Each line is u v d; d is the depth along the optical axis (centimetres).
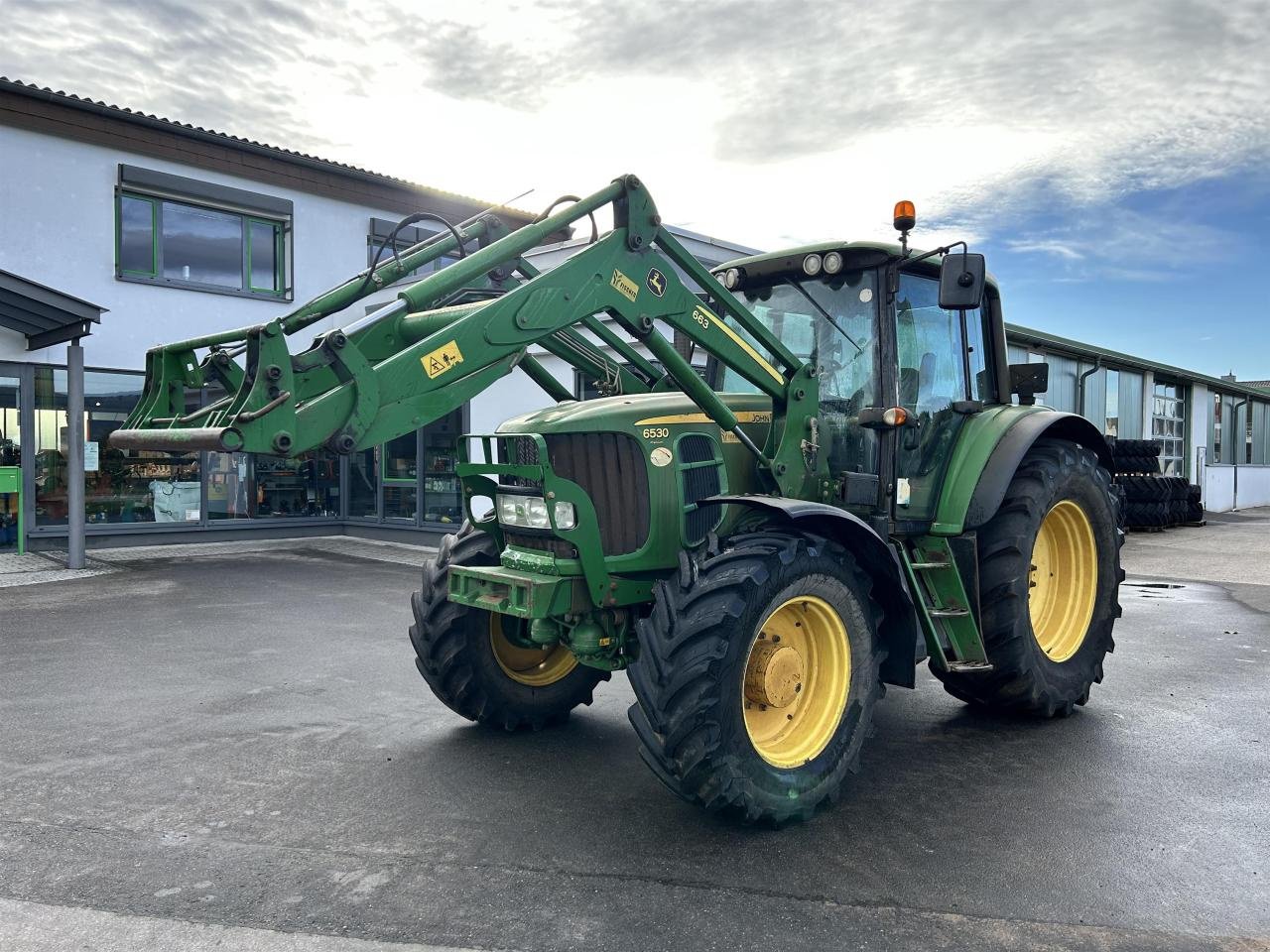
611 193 369
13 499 1143
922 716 494
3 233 1105
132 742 441
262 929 269
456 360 342
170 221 1243
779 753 352
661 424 379
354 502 1380
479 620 446
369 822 348
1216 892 295
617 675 580
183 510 1267
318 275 1372
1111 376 1895
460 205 1517
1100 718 488
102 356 1180
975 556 448
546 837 335
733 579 329
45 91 1103
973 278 392
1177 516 1717
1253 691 541
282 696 524
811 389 420
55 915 277
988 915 280
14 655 621
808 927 272
